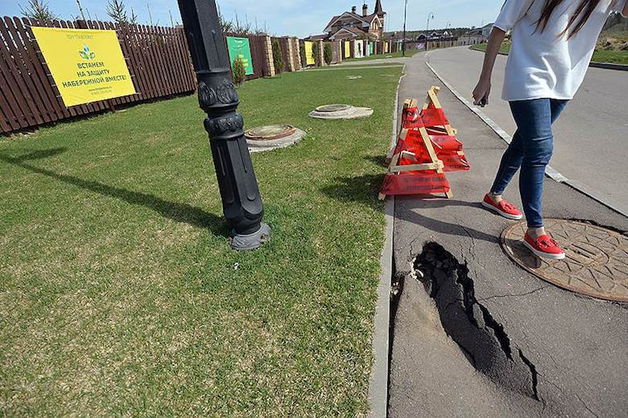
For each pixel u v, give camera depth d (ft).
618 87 31.63
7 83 25.14
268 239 9.62
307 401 5.36
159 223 11.23
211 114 8.10
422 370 5.86
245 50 57.98
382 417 5.08
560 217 9.83
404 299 7.48
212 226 10.75
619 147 15.69
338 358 6.03
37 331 7.16
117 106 36.06
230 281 8.12
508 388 5.53
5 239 10.89
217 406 5.39
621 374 5.44
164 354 6.40
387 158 14.93
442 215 10.57
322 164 15.42
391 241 9.37
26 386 5.98
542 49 7.02
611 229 9.13
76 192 14.16
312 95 37.17
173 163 17.08
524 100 7.36
